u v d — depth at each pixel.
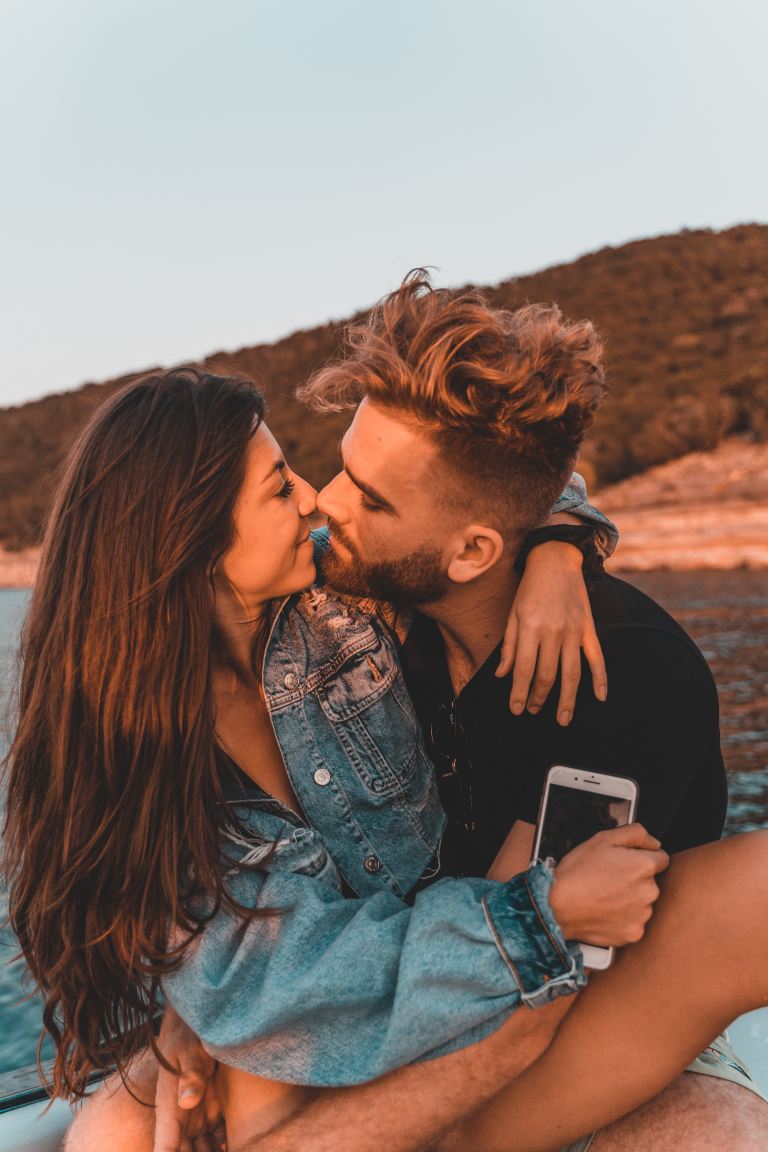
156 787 1.29
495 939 1.16
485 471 1.42
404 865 1.53
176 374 1.39
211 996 1.26
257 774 1.52
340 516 1.51
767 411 57.00
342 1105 1.22
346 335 1.55
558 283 77.38
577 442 1.48
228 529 1.34
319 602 1.56
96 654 1.30
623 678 1.40
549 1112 1.26
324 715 1.51
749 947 1.14
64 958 1.34
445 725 1.63
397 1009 1.17
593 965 1.16
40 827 1.36
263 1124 1.31
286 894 1.30
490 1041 1.18
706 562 46.84
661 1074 1.21
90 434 1.37
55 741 1.33
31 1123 1.61
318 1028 1.24
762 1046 1.66
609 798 1.29
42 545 1.39
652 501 52.53
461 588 1.54
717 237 83.38
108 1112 1.47
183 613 1.30
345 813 1.50
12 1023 4.52
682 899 1.18
